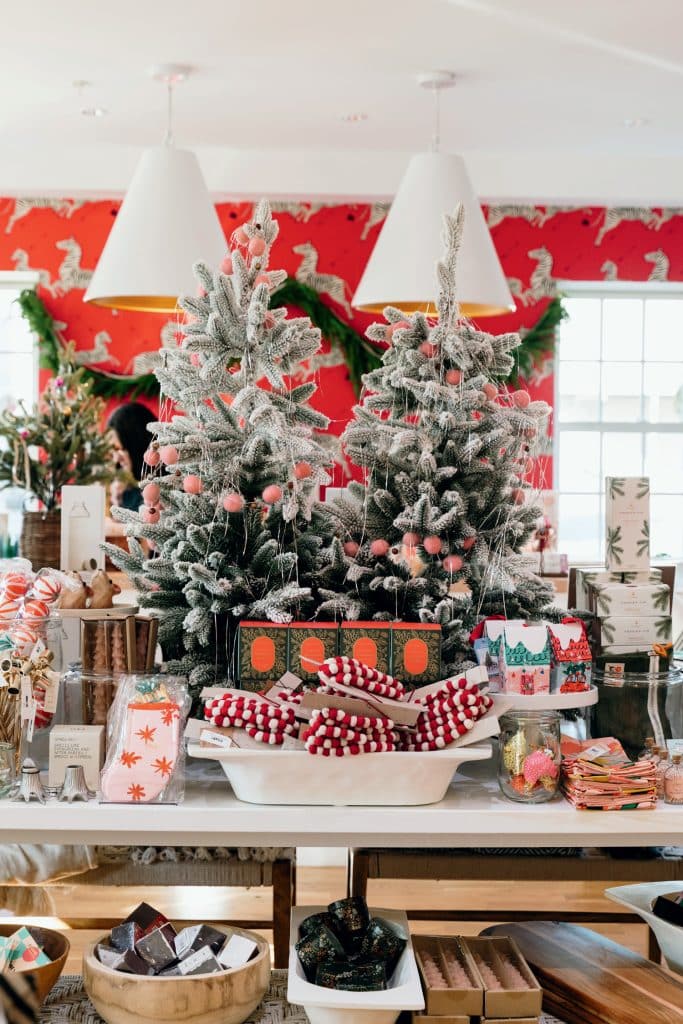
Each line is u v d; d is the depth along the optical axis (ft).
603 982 6.02
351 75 18.56
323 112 20.67
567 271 25.38
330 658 6.10
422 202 13.33
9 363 26.00
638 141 22.81
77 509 8.14
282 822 5.76
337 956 5.70
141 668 6.36
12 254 24.97
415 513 6.89
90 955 5.75
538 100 19.94
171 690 6.03
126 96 19.66
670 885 7.10
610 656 6.73
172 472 7.25
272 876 7.31
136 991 5.39
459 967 5.93
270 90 19.34
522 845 5.93
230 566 6.90
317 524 7.43
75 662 6.97
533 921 7.25
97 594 7.31
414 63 17.97
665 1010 5.69
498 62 17.89
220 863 7.38
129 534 7.16
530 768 5.97
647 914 6.50
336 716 5.76
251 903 12.19
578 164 24.16
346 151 23.61
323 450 7.04
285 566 6.91
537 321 25.44
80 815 5.74
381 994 5.36
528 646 6.26
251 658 6.34
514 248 25.32
